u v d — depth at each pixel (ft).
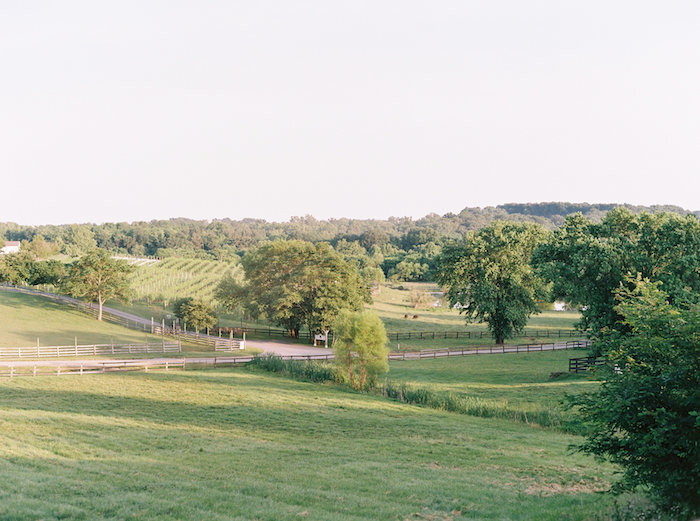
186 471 66.13
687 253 137.39
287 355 202.18
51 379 133.59
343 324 145.59
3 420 86.43
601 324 141.49
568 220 175.11
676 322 47.91
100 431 86.12
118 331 246.68
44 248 520.42
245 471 68.28
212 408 111.65
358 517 51.80
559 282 156.04
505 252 236.43
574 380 148.87
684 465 45.98
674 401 46.24
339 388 142.82
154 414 104.12
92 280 272.72
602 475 72.54
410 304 422.82
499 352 212.23
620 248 143.74
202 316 250.37
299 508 53.26
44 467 61.52
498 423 109.91
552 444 91.86
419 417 111.96
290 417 106.93
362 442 89.97
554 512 52.49
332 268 262.88
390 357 204.03
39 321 251.60
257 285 282.15
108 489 54.90
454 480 67.77
